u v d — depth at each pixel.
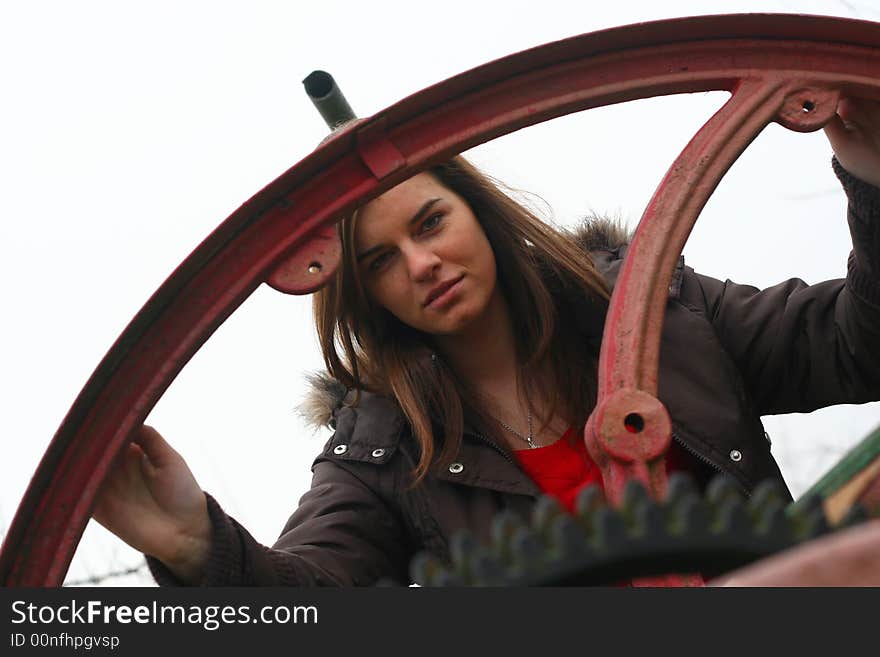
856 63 4.41
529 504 5.07
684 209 4.16
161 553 4.31
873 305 4.98
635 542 1.86
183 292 4.16
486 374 5.39
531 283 5.37
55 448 4.03
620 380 3.86
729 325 5.43
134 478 4.30
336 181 4.26
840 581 1.52
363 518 5.16
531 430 5.30
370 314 5.35
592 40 4.26
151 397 4.12
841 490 2.23
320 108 5.26
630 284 4.02
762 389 5.44
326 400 5.72
